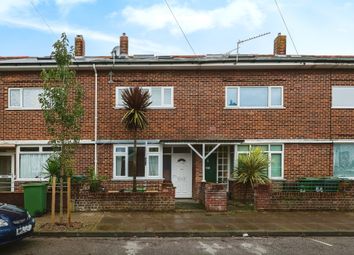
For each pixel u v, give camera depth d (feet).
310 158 50.11
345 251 26.53
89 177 44.78
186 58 51.83
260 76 50.47
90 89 50.08
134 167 43.96
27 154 49.90
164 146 51.80
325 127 50.29
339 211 40.83
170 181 47.01
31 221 28.09
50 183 41.06
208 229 32.04
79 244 28.27
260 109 50.29
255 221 35.42
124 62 48.93
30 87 49.96
